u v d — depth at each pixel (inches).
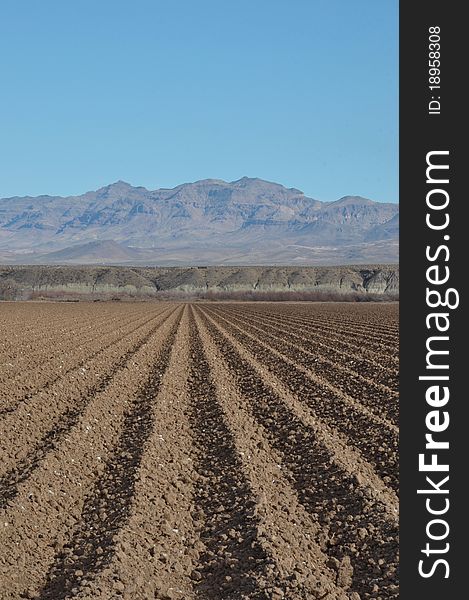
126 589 371.2
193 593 386.3
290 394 928.3
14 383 963.3
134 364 1172.5
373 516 483.8
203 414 807.7
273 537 436.1
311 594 366.3
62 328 1921.8
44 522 476.4
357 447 666.2
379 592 388.8
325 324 2186.3
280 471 593.9
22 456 613.9
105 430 723.4
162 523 471.8
